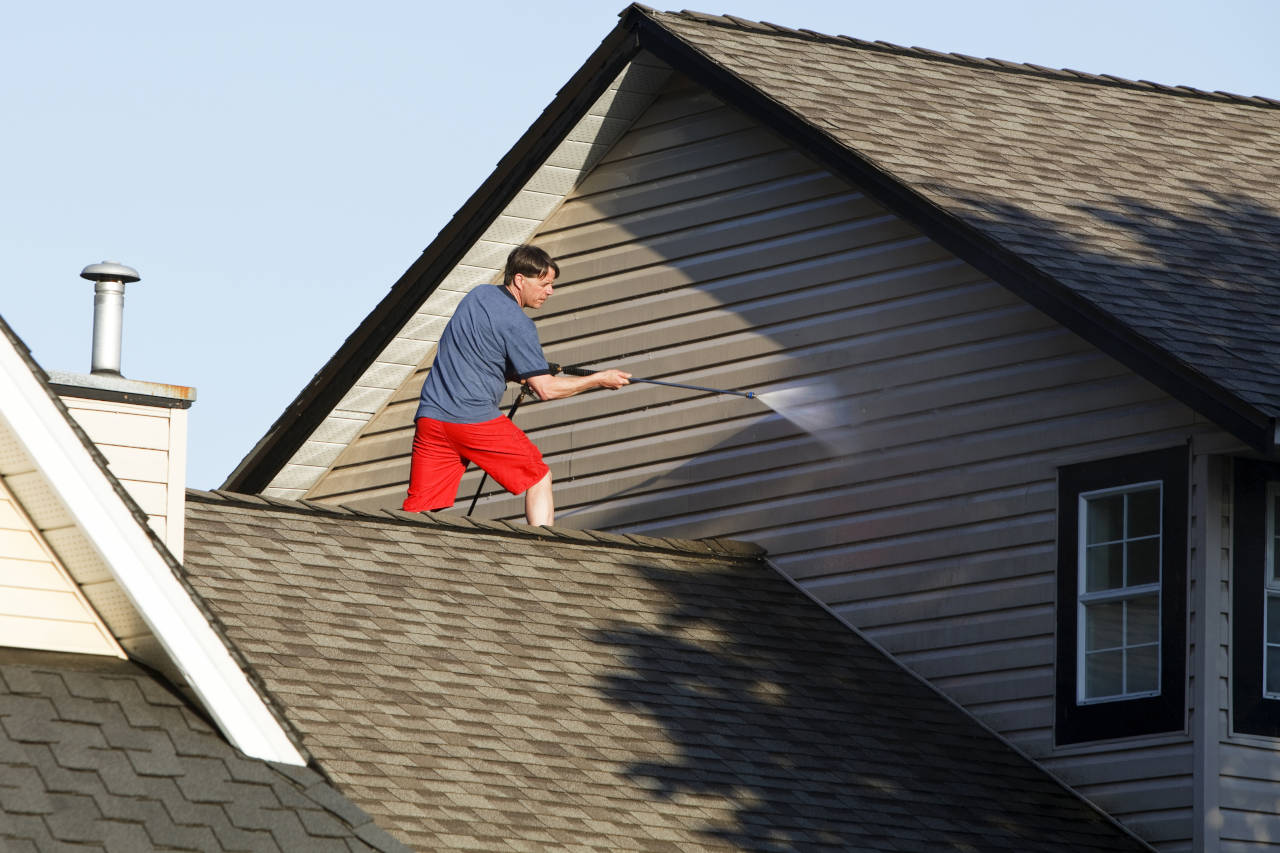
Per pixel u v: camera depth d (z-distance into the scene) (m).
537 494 50.81
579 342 57.19
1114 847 44.00
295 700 38.72
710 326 54.81
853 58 60.78
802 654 48.56
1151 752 44.78
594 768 39.84
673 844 37.69
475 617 44.97
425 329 59.31
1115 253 49.66
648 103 57.22
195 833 30.20
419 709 39.97
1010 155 55.47
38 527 33.16
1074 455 47.28
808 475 52.28
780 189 54.16
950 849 41.16
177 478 37.75
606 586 48.56
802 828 40.00
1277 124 66.50
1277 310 48.66
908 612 49.72
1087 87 65.44
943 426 49.94
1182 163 59.34
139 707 32.69
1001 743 47.38
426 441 50.44
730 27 59.44
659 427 55.28
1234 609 44.59
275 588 43.34
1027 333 48.66
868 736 45.50
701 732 42.91
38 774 30.19
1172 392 43.88
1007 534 48.25
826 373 52.38
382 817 35.03
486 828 35.94
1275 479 45.41
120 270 38.78
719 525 53.69
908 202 49.91
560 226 58.44
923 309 50.78
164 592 31.64
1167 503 45.34
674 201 56.22
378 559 46.34
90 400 37.09
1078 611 46.66
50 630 33.53
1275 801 44.22
